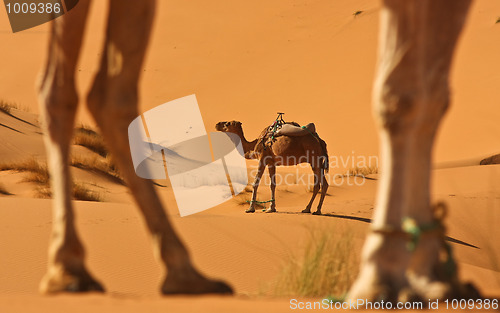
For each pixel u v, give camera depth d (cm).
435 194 7212
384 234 1330
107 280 3462
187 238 4250
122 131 1498
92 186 8044
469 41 19862
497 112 15550
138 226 4425
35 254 3828
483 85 17188
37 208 4803
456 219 6044
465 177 8988
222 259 3862
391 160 1329
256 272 3641
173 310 1216
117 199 7725
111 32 1506
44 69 1566
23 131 10425
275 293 2578
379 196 1359
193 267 1520
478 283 3559
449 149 13925
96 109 1529
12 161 8894
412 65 1318
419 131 1537
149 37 1507
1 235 4112
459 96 16838
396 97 1312
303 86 19700
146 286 3409
